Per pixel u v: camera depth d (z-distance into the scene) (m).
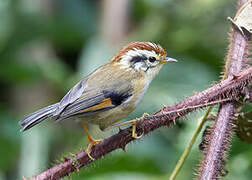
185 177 9.76
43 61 13.55
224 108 6.01
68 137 12.92
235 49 6.49
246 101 6.08
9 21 13.41
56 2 14.45
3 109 12.78
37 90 14.68
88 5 14.93
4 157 12.14
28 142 12.24
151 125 6.12
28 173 11.84
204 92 6.04
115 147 6.20
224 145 5.89
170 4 12.94
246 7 6.66
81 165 6.07
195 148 9.32
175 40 12.94
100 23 14.27
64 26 13.90
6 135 12.09
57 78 13.29
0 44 13.39
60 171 6.00
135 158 9.90
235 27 6.57
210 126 6.57
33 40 13.82
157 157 10.84
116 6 14.07
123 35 14.03
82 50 14.26
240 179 9.16
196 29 12.75
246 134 6.57
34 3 13.90
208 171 5.75
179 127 11.12
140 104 11.54
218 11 12.48
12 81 13.74
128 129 6.21
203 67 12.41
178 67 12.26
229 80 6.05
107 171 9.98
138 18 14.26
